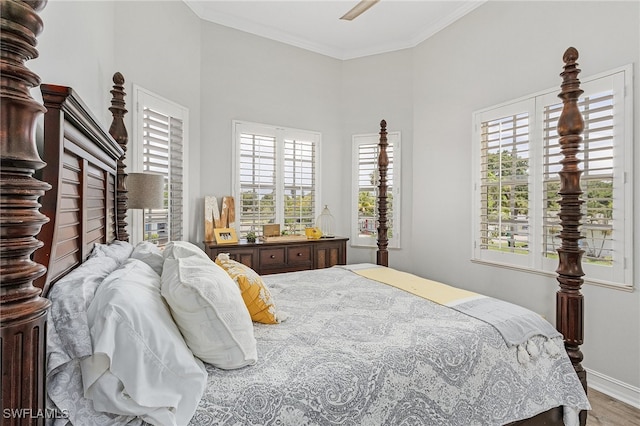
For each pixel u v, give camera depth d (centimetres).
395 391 130
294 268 414
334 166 495
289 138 458
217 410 102
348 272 296
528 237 315
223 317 120
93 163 151
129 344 94
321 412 114
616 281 247
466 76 380
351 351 141
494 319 177
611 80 250
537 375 165
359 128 491
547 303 300
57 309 92
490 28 351
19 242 66
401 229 465
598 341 258
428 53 432
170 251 175
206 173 397
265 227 417
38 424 72
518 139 324
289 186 459
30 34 66
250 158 429
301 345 147
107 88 268
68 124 113
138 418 94
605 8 254
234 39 416
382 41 464
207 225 384
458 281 392
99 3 245
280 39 448
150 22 322
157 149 329
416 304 206
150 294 115
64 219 112
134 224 303
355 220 492
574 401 167
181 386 99
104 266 131
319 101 482
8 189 64
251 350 126
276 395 111
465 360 150
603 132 254
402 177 464
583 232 266
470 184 377
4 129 63
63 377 88
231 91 414
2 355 65
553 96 291
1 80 62
